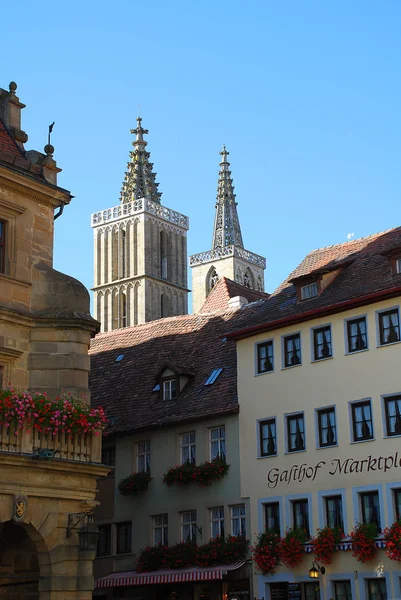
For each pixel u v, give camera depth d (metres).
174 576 37.06
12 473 24.11
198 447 39.09
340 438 34.88
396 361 33.84
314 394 36.03
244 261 147.75
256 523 36.50
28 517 24.45
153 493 39.97
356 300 35.16
